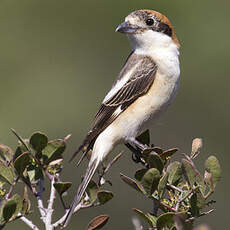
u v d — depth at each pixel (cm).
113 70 1753
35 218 1377
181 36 1703
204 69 1688
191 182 663
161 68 887
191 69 1691
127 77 898
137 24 914
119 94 893
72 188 1538
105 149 877
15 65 1728
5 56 1733
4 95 1691
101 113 894
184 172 666
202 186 662
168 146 1633
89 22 1772
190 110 1672
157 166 691
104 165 882
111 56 1759
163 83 883
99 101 1720
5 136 1631
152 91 883
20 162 673
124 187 1515
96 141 882
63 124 1678
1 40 1745
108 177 1536
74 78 1738
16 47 1745
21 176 684
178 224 589
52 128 1666
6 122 1647
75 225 1452
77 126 1686
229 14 1691
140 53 920
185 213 650
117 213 1488
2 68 1722
